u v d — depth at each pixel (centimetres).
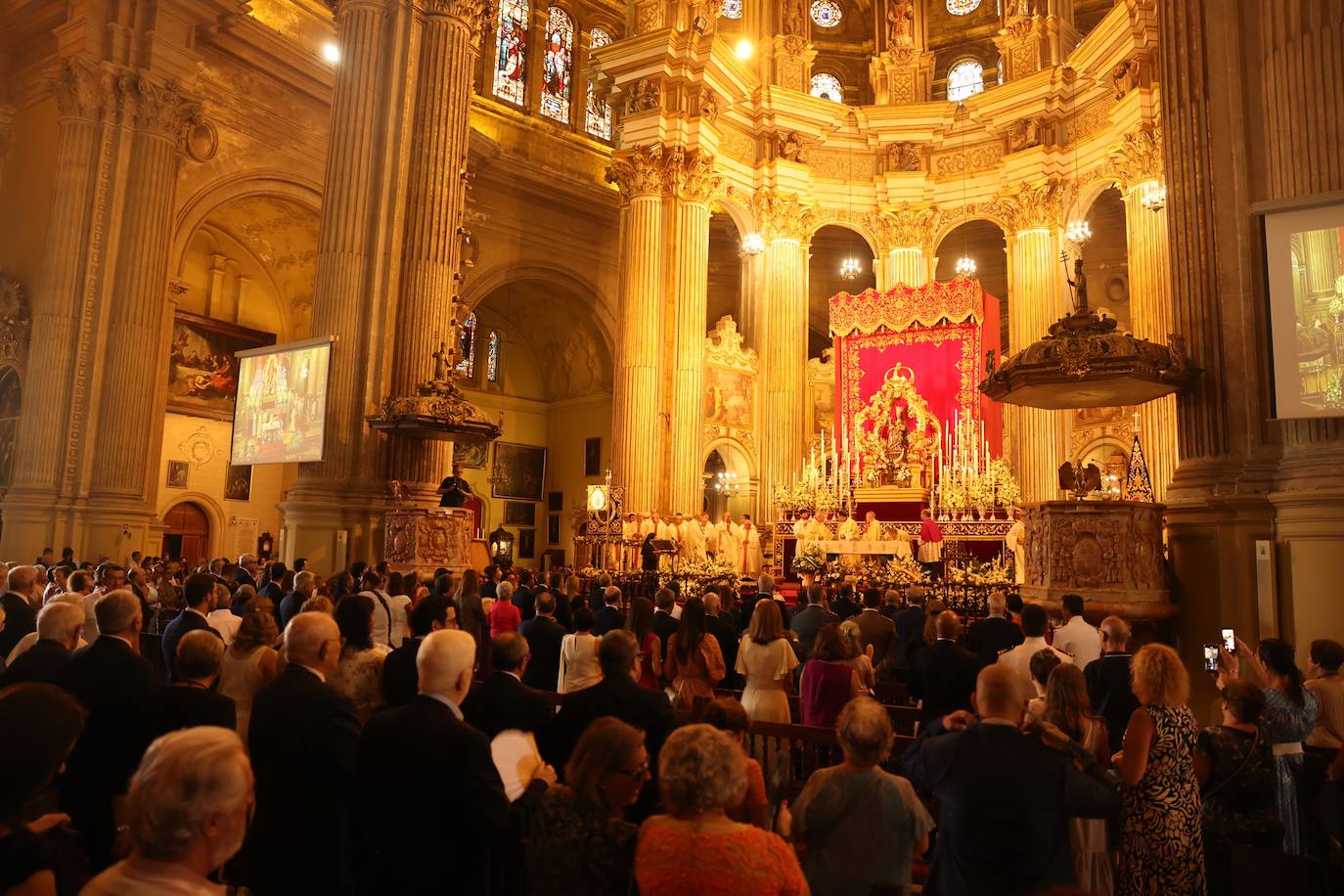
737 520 2598
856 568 1808
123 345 1891
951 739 343
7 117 2069
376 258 1484
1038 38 2586
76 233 1870
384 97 1529
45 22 2033
